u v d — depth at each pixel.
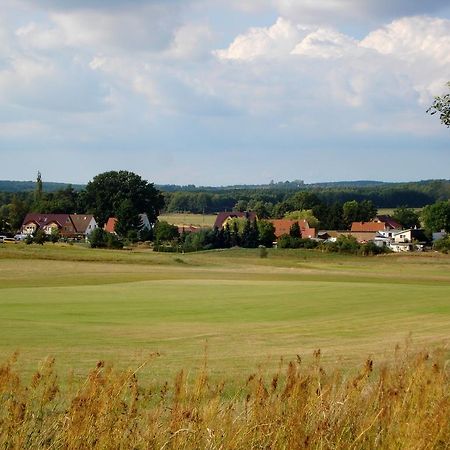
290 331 31.44
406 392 8.25
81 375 16.47
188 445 7.17
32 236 146.00
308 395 8.02
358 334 30.28
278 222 195.00
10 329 30.27
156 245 146.12
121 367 18.61
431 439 7.40
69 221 190.62
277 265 102.88
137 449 7.11
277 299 47.22
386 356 19.33
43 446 7.16
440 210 186.75
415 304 44.22
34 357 21.33
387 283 66.56
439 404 7.82
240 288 56.31
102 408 7.32
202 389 8.28
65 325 32.41
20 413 7.22
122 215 173.62
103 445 7.01
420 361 9.38
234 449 7.19
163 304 43.62
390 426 7.68
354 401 8.09
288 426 7.42
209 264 100.06
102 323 33.78
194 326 33.31
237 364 19.81
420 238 186.12
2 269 77.75
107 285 59.41
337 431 7.59
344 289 55.38
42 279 66.69
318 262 112.38
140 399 8.94
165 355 22.48
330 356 21.48
